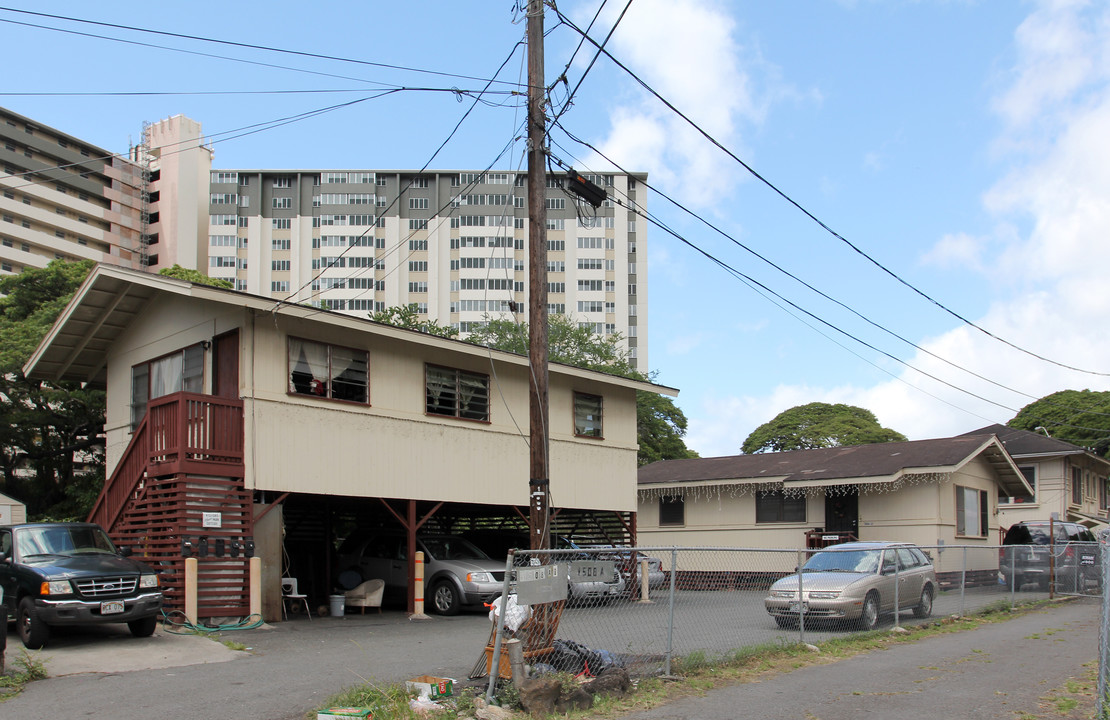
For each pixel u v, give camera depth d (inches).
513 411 822.5
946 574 907.4
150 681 385.7
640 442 2053.4
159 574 562.9
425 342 729.6
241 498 606.2
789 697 347.9
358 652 473.4
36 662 402.9
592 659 370.9
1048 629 571.2
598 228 3614.7
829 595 524.1
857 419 2252.7
